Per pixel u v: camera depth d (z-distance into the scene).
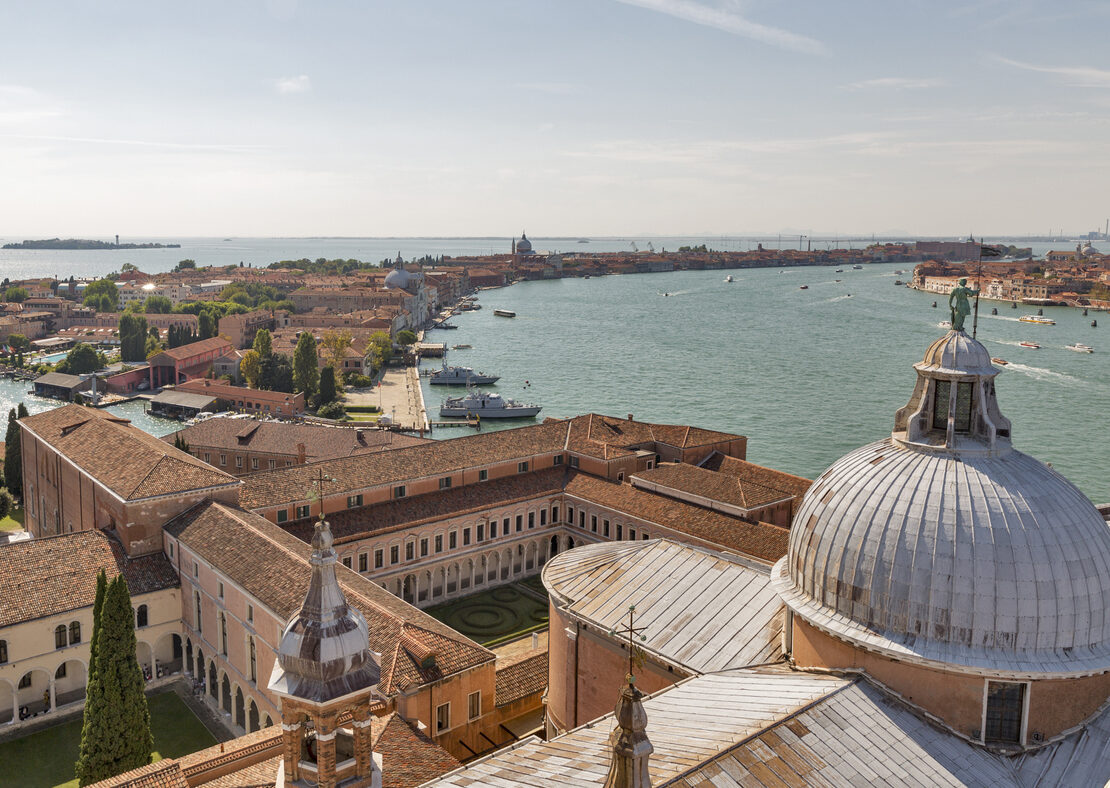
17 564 77.31
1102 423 184.12
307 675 30.45
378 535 96.19
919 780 34.69
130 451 92.56
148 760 56.69
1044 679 36.16
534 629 93.81
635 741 24.30
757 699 39.44
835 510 41.03
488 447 113.31
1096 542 37.75
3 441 173.25
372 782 32.50
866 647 38.03
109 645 54.81
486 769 37.41
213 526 81.38
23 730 72.94
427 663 61.88
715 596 51.59
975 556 36.56
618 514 104.50
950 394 40.72
